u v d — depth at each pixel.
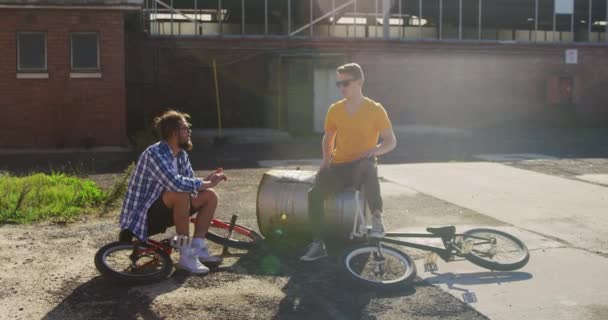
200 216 6.05
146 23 23.53
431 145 19.20
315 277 5.79
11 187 9.73
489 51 26.56
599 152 16.97
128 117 23.27
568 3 28.30
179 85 25.23
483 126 27.14
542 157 15.76
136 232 5.60
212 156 16.41
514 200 9.82
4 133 17.83
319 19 24.92
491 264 5.92
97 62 18.09
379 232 5.81
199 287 5.49
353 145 6.11
